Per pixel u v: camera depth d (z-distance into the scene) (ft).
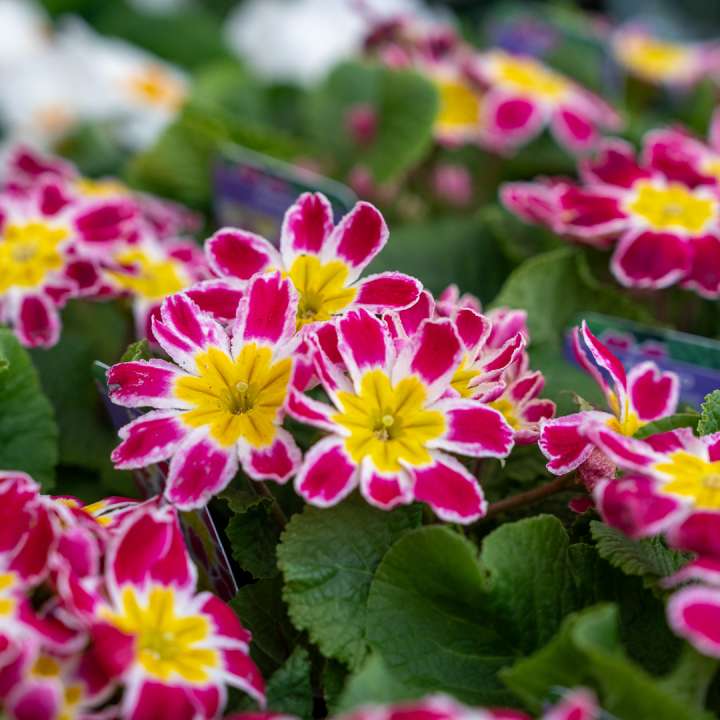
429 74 1.64
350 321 0.98
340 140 1.63
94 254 1.20
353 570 0.99
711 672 0.89
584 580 0.99
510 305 1.22
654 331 1.15
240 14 2.66
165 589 0.93
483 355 1.01
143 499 1.09
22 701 0.87
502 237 1.37
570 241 1.26
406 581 0.97
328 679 0.97
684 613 0.87
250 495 1.03
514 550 0.97
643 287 1.19
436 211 1.63
